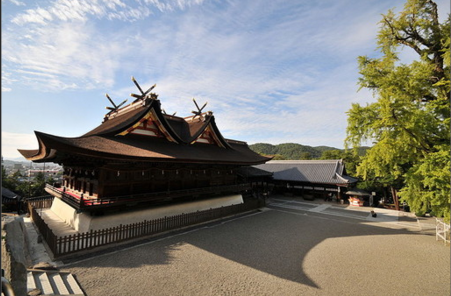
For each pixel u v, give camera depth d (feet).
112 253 37.06
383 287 29.68
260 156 87.51
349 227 58.65
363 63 52.60
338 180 95.55
